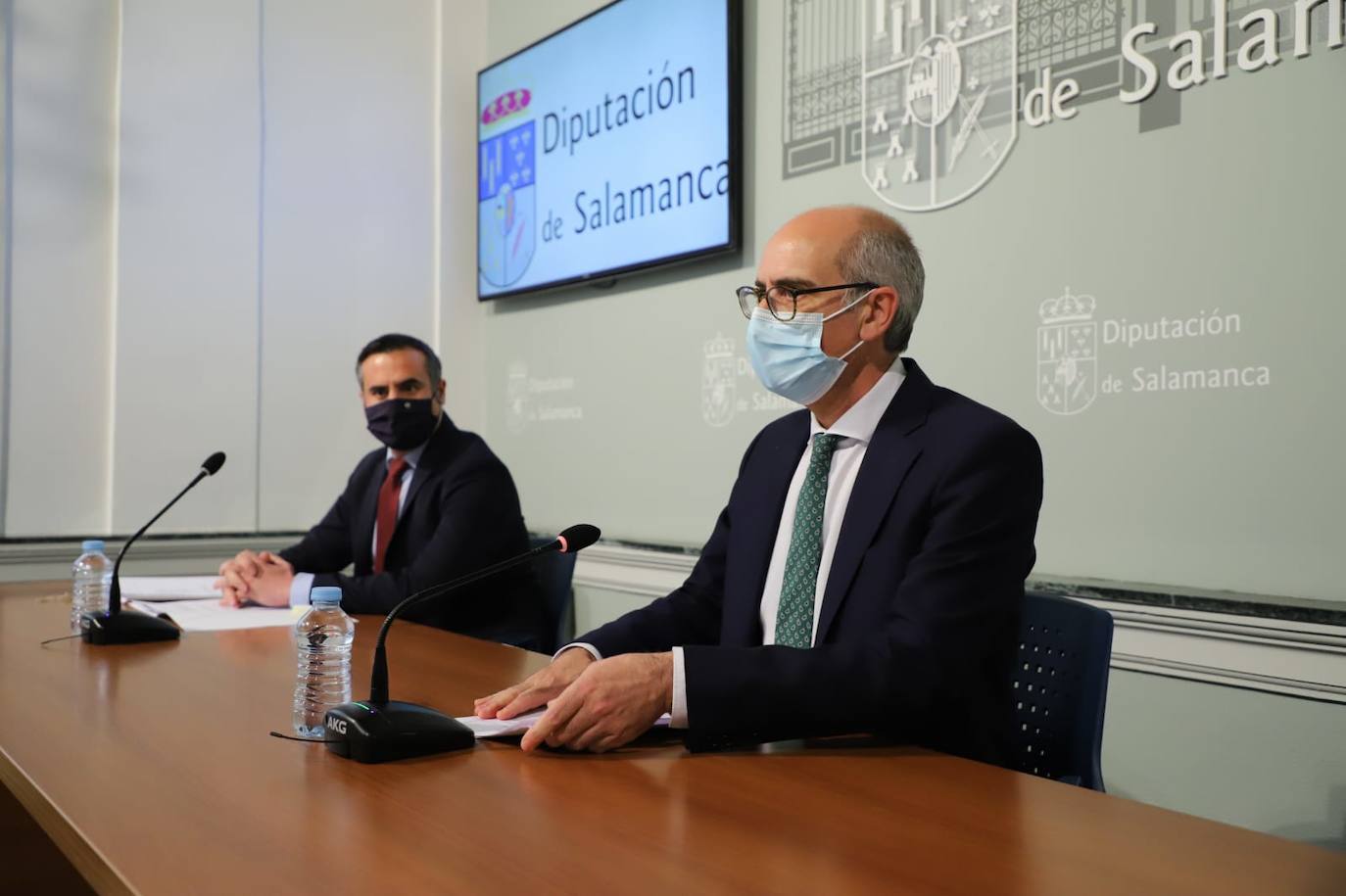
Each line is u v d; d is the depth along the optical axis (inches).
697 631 63.4
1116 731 85.0
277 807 36.3
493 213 162.9
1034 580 88.4
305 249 152.6
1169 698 81.7
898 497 55.1
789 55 118.3
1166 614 80.7
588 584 141.6
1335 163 75.0
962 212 99.7
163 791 38.0
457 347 166.6
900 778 40.8
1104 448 88.2
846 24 111.3
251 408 147.3
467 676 61.0
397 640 73.9
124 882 29.5
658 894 28.6
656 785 39.5
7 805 72.8
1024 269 94.4
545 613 102.5
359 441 157.3
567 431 151.1
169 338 140.5
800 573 58.0
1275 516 77.8
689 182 128.1
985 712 52.2
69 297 133.5
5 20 129.5
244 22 147.3
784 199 118.6
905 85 105.0
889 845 33.0
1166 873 30.9
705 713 44.5
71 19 134.0
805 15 116.2
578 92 146.5
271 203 149.7
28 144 131.0
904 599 50.8
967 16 99.1
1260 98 79.0
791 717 45.4
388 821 34.9
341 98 156.6
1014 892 29.3
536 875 29.9
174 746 44.3
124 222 137.1
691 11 127.7
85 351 134.7
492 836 33.4
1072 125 91.0
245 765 41.7
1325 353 75.4
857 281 59.6
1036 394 93.2
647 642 60.6
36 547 128.8
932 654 48.2
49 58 132.5
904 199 105.0
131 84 137.9
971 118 98.8
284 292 150.6
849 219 61.0
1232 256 80.4
